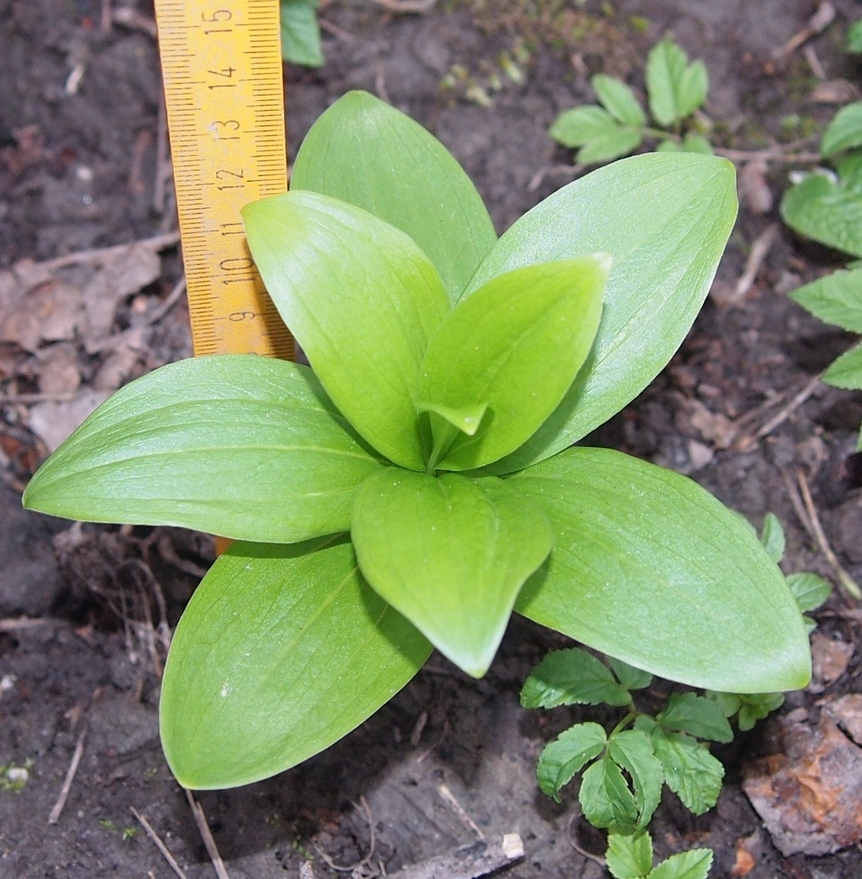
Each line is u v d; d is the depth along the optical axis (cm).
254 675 22
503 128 38
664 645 21
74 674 30
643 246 23
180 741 21
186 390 23
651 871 25
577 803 27
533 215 24
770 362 34
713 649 21
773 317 34
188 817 27
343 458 23
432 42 39
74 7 39
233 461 22
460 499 22
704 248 23
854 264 32
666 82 36
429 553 20
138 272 35
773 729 27
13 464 33
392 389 22
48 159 38
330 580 23
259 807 27
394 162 26
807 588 28
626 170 24
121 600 30
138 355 34
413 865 26
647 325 23
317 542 23
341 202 22
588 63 39
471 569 20
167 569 30
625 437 32
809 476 32
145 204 37
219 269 25
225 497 22
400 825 27
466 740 28
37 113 39
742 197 36
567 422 23
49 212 37
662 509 22
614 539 22
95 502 21
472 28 39
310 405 23
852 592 30
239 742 21
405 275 22
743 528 22
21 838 27
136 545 30
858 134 34
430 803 27
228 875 26
